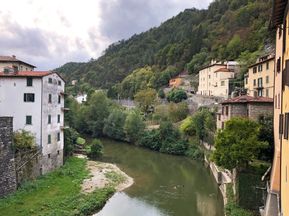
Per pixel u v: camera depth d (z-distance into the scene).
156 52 192.25
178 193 47.25
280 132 27.42
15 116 48.12
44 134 49.12
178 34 191.38
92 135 103.62
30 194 39.25
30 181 43.66
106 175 54.31
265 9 143.75
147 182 52.97
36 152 46.34
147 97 120.31
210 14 185.38
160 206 41.62
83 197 41.00
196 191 48.22
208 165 63.34
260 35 117.62
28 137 44.19
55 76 53.00
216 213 39.06
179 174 58.66
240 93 72.50
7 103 48.19
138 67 196.50
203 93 113.38
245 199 35.25
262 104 41.81
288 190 20.08
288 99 20.97
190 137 80.56
